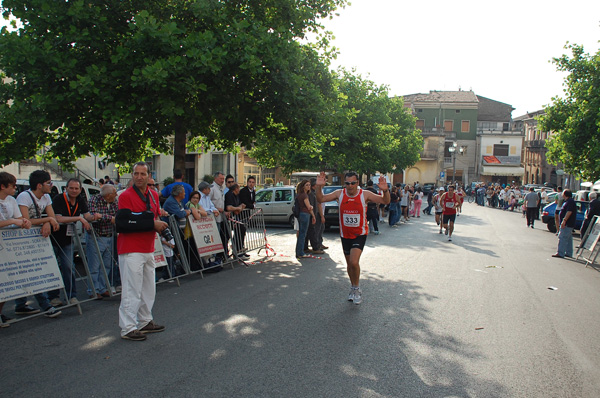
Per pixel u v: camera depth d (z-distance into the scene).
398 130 44.28
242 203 11.06
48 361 4.56
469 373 4.46
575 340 5.59
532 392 4.08
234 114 11.30
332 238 15.79
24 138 9.79
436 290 8.02
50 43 9.52
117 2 10.24
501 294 7.90
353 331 5.62
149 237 5.34
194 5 10.27
